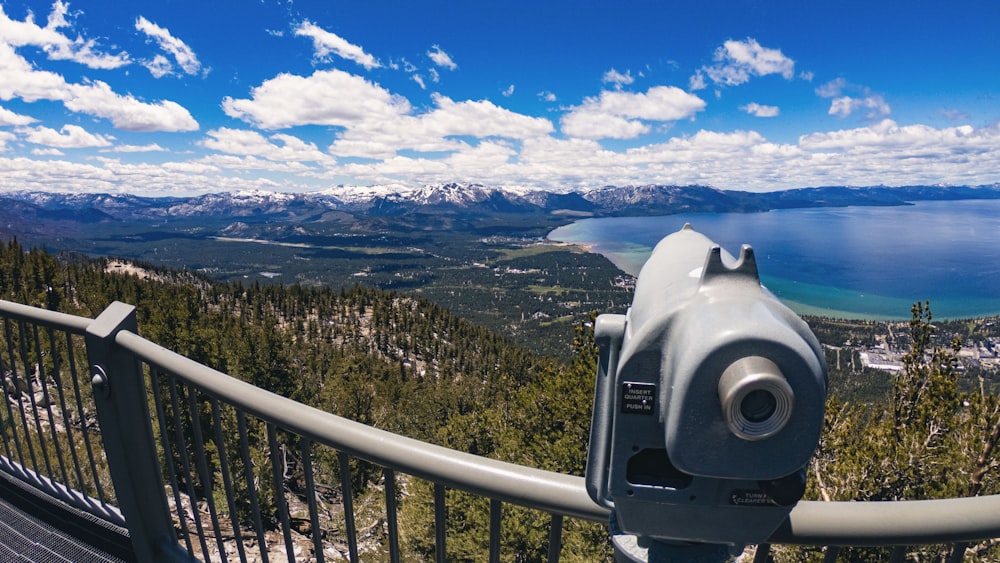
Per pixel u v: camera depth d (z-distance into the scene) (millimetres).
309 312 122062
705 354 817
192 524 6938
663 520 1042
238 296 120938
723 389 811
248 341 29328
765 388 781
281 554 6621
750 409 833
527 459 13375
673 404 869
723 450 867
